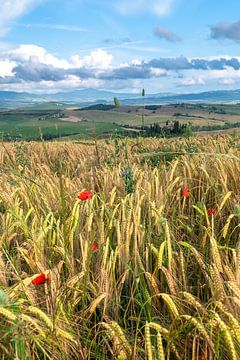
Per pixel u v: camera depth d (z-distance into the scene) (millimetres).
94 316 2621
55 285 2523
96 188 5582
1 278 2666
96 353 2184
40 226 3553
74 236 3432
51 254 3178
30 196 4449
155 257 3072
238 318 2070
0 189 5188
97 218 3555
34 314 2338
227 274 2295
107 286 2568
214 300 2152
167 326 2334
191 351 2137
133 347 2090
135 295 2738
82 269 2814
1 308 1900
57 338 2109
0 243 3164
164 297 2135
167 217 3959
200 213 3619
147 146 9359
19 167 7152
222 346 1995
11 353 1964
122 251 2971
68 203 4324
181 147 8148
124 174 4840
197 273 2955
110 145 9477
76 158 9852
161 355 1813
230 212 3975
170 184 4531
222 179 4395
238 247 2812
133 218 3291
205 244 3211
